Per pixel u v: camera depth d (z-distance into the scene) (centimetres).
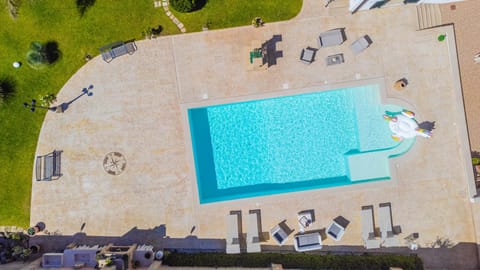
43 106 2391
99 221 2397
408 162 2348
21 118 2391
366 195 2356
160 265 2295
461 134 2316
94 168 2392
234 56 2364
